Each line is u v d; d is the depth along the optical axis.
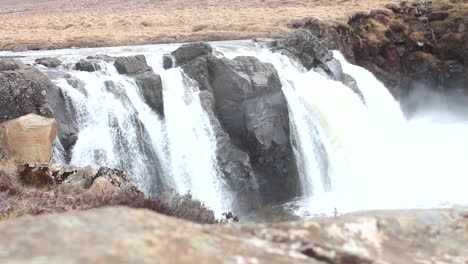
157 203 12.02
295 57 32.25
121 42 43.53
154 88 22.94
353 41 45.53
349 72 37.75
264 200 24.78
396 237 3.79
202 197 22.78
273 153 25.12
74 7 109.88
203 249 2.69
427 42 47.88
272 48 33.38
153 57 26.50
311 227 3.59
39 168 14.02
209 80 25.75
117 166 20.52
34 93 17.80
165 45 40.50
